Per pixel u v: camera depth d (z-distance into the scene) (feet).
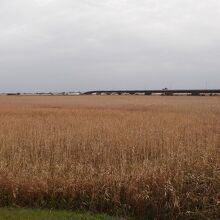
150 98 304.09
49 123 79.00
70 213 29.40
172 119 93.30
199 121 90.27
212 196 29.81
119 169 37.42
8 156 44.24
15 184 31.37
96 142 52.80
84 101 249.14
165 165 35.60
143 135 58.34
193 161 36.73
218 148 46.96
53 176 33.09
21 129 66.13
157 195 30.30
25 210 29.58
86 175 33.81
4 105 189.67
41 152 45.14
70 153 46.34
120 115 109.09
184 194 30.19
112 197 30.58
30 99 303.48
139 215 29.71
